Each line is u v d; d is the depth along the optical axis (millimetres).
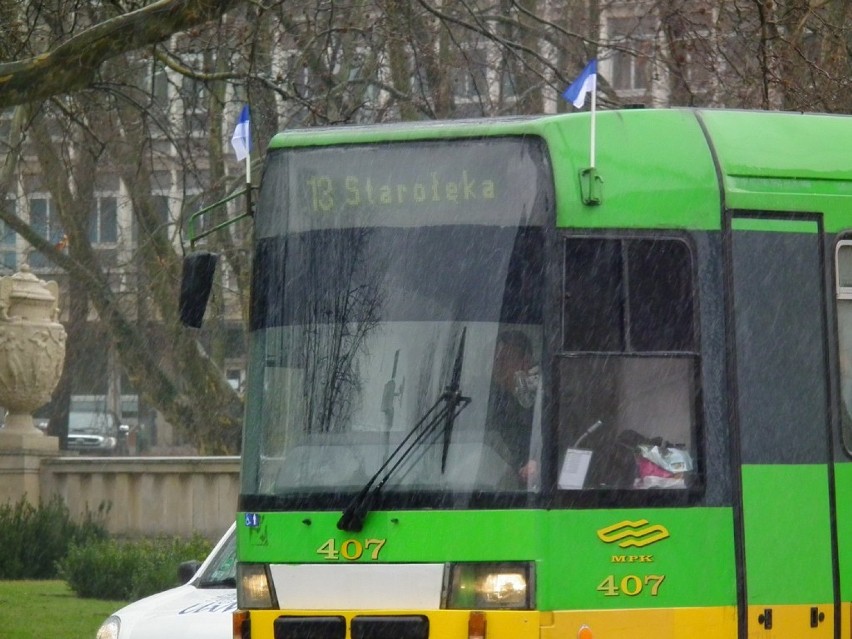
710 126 28891
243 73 59969
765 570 27188
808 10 61094
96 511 73062
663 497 26688
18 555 68500
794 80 60281
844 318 29000
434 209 27938
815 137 29719
